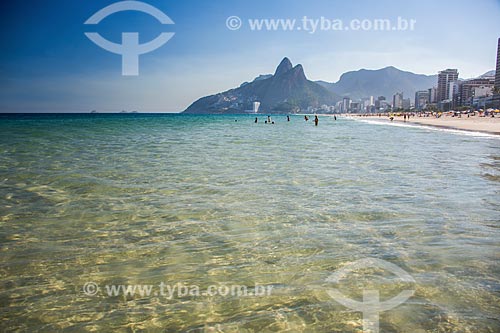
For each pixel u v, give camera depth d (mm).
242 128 53562
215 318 3645
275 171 12703
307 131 45375
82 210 7625
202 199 8562
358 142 27047
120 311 3791
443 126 57094
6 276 4578
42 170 12680
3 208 7754
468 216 7016
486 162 15195
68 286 4332
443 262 4844
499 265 4730
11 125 54375
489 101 184000
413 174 12086
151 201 8375
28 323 3578
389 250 5297
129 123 69188
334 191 9414
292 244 5605
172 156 17203
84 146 22219
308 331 3381
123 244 5680
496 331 3312
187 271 4711
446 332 3307
